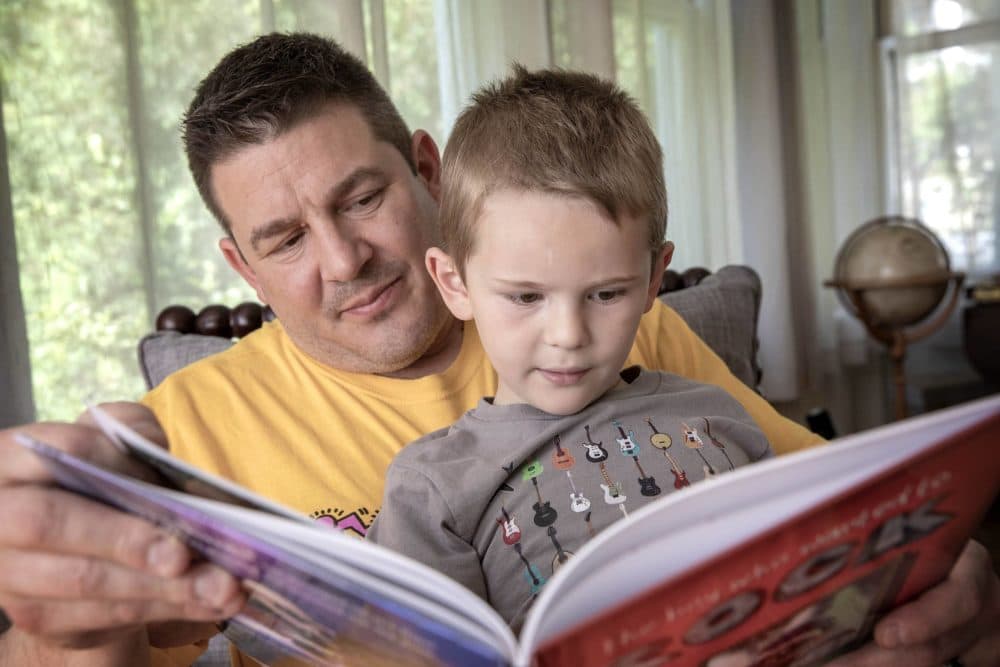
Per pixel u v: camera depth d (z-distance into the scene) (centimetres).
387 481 87
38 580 52
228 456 105
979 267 438
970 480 55
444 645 48
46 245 194
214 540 51
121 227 205
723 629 51
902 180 426
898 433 50
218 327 157
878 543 54
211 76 112
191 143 110
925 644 63
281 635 62
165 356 140
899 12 419
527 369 86
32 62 192
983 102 425
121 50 204
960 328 451
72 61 197
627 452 87
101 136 201
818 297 428
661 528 48
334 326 109
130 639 69
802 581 52
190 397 110
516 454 86
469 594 47
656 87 345
